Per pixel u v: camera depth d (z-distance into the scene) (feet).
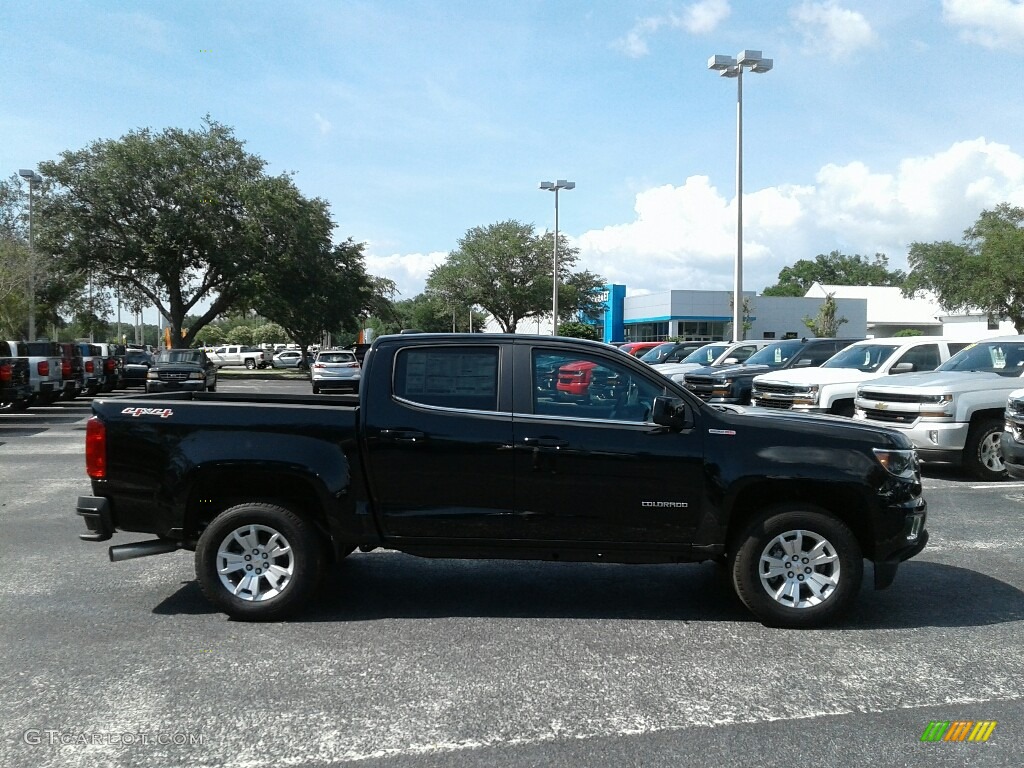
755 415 18.24
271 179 146.72
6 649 16.06
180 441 17.67
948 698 14.06
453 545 17.79
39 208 136.26
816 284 249.14
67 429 57.06
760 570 17.60
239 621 17.83
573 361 18.03
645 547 17.69
